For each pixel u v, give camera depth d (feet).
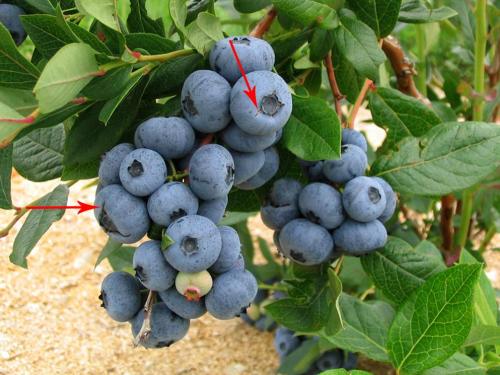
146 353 1.74
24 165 0.89
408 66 1.15
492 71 1.46
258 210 0.95
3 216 2.03
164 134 0.68
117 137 0.75
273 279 1.82
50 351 1.67
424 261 0.88
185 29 0.72
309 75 0.99
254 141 0.70
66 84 0.64
